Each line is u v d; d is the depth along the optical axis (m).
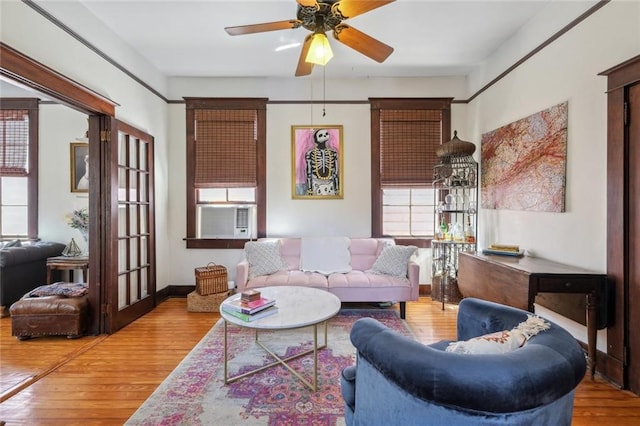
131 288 3.40
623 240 2.02
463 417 0.97
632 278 2.00
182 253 4.23
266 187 4.22
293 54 3.51
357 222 4.23
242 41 3.22
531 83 2.89
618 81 2.03
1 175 4.07
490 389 0.92
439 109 4.18
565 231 2.49
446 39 3.20
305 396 2.00
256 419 1.79
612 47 2.11
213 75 4.11
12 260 3.40
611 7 2.11
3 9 2.00
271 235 4.23
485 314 1.63
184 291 4.24
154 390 2.08
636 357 1.98
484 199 3.68
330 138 4.21
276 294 2.53
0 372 2.31
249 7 2.65
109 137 2.96
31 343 2.79
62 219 4.07
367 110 4.21
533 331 1.22
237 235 4.17
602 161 2.18
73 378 2.23
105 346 2.74
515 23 2.93
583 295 2.24
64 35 2.47
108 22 2.89
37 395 2.04
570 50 2.44
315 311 2.15
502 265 2.43
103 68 2.92
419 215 4.29
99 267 2.97
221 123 4.20
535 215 2.83
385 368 1.11
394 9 2.68
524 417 0.95
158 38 3.17
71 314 2.86
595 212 2.23
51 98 2.45
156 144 3.92
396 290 3.30
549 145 2.63
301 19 2.04
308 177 4.23
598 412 1.84
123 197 3.26
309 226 4.24
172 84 4.19
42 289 3.07
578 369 1.04
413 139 4.20
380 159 4.21
